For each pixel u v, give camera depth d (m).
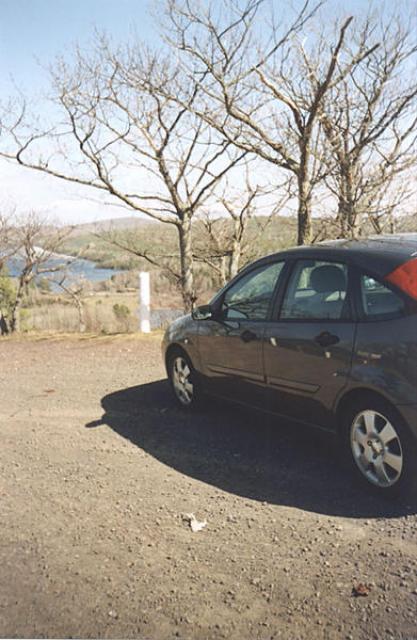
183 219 11.52
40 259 13.15
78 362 8.63
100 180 10.64
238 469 4.26
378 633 2.46
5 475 4.39
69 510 3.74
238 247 12.09
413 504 3.53
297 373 4.18
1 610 2.72
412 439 3.39
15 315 12.88
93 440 5.08
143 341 10.06
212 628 2.54
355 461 3.81
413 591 2.71
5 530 3.52
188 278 11.81
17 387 7.21
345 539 3.21
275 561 3.04
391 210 10.03
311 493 3.79
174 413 5.75
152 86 9.81
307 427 4.26
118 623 2.60
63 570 3.04
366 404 3.66
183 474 4.23
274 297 4.53
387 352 3.46
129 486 4.07
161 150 10.71
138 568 3.03
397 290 3.53
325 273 4.10
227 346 4.95
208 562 3.06
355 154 9.61
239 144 9.90
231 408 5.76
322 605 2.66
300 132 9.28
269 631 2.51
